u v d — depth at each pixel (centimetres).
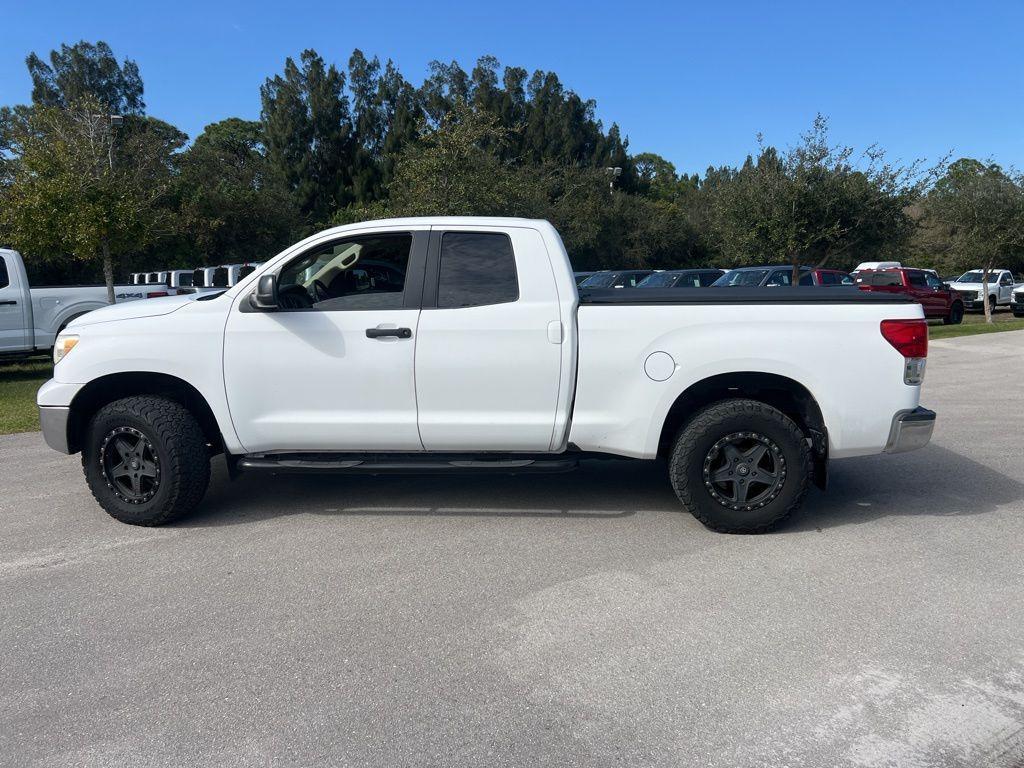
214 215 3369
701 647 327
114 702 292
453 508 520
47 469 644
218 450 524
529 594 382
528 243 465
